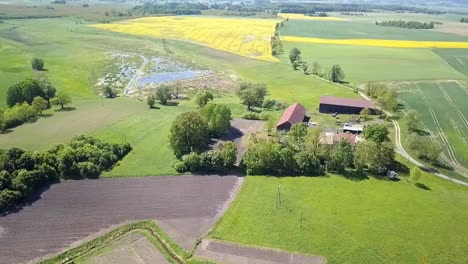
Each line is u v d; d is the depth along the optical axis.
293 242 61.94
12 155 75.44
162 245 61.47
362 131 99.75
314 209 70.38
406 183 80.44
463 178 83.25
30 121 109.62
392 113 120.44
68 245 60.78
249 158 83.25
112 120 111.25
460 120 116.94
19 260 57.59
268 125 101.12
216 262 57.81
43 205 70.25
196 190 76.12
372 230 65.12
